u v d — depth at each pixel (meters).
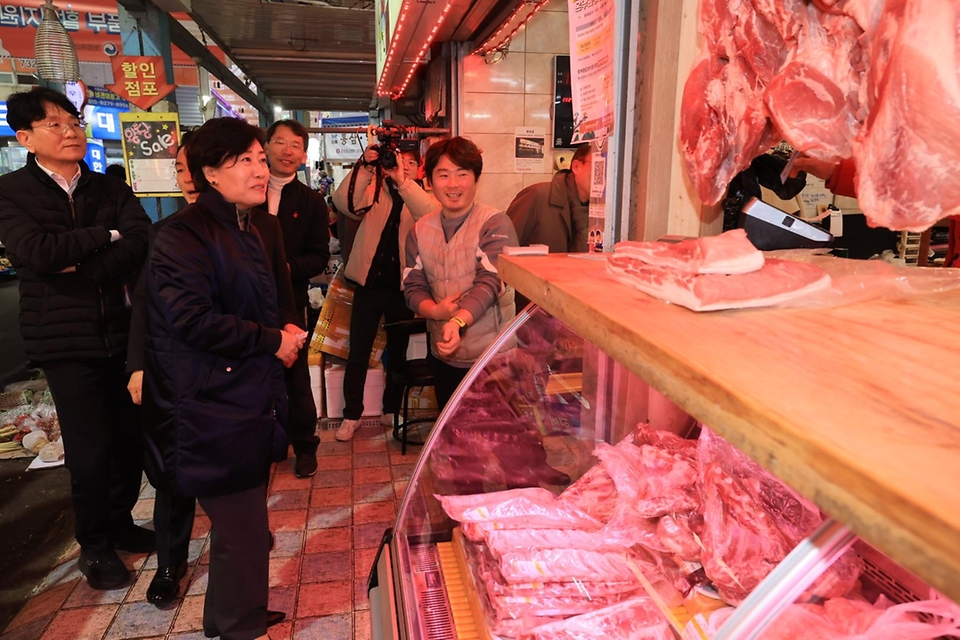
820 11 0.87
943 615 0.70
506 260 1.33
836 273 0.93
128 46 4.27
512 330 1.44
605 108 1.52
